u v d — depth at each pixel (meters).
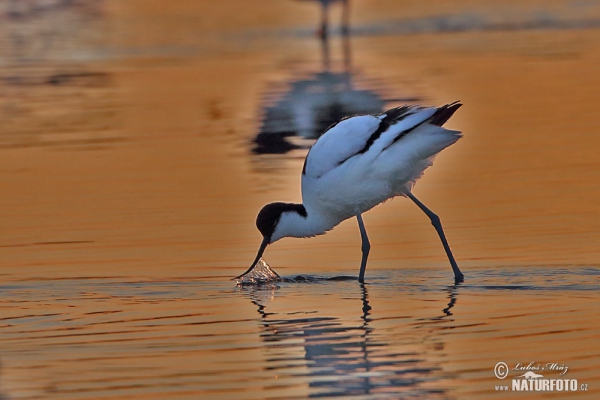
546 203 13.89
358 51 28.48
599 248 11.80
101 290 10.79
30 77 25.17
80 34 33.44
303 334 9.20
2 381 8.22
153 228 13.23
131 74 25.28
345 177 11.40
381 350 8.71
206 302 10.38
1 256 12.15
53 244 12.62
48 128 19.41
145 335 9.29
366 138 11.37
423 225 13.23
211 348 8.90
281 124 19.50
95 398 7.89
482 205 13.96
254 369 8.37
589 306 9.76
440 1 40.56
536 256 11.59
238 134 18.75
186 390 7.99
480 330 9.16
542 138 17.61
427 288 10.66
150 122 19.86
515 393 7.81
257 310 10.01
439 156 16.75
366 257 11.25
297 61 26.89
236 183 15.42
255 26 35.16
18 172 16.31
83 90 23.33
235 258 12.01
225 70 25.58
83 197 14.78
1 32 34.41
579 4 37.34
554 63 24.61
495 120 19.12
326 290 10.75
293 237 12.00
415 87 22.39
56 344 9.10
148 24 35.94
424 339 8.96
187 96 22.38
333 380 8.10
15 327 9.61
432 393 7.84
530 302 9.96
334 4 32.81
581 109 19.67
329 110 20.42
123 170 16.30
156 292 10.72
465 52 27.12
